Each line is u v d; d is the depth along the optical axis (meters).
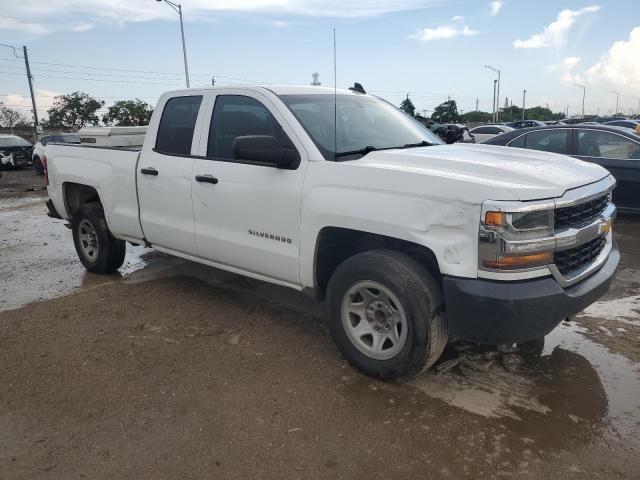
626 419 3.14
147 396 3.43
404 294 3.25
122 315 4.75
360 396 3.41
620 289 5.32
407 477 2.69
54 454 2.90
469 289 3.00
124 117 50.44
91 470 2.77
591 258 3.51
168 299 5.13
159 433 3.06
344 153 3.80
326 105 4.29
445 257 3.08
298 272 3.88
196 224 4.58
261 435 3.03
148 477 2.71
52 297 5.32
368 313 3.57
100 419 3.20
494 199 2.93
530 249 2.95
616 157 7.98
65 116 51.16
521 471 2.71
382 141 4.18
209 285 5.54
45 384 3.59
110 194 5.40
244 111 4.27
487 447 2.90
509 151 4.00
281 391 3.48
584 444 2.91
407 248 3.53
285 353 4.01
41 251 7.36
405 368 3.36
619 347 4.05
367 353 3.57
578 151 8.30
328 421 3.15
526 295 2.95
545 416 3.17
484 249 2.96
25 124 55.38
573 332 4.32
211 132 4.48
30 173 19.98
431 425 3.10
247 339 4.25
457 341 4.04
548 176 3.21
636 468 2.72
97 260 5.88
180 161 4.64
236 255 4.32
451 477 2.68
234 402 3.36
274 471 2.74
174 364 3.84
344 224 3.49
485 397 3.38
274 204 3.91
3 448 2.95
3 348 4.12
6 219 9.98
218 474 2.73
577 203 3.15
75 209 6.20
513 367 3.70
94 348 4.10
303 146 3.80
